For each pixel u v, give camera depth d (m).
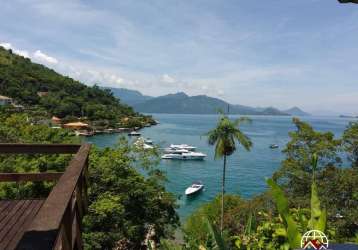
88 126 133.62
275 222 5.66
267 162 78.69
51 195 2.37
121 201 20.64
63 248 2.44
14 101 131.50
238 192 50.72
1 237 4.40
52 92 164.75
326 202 23.47
